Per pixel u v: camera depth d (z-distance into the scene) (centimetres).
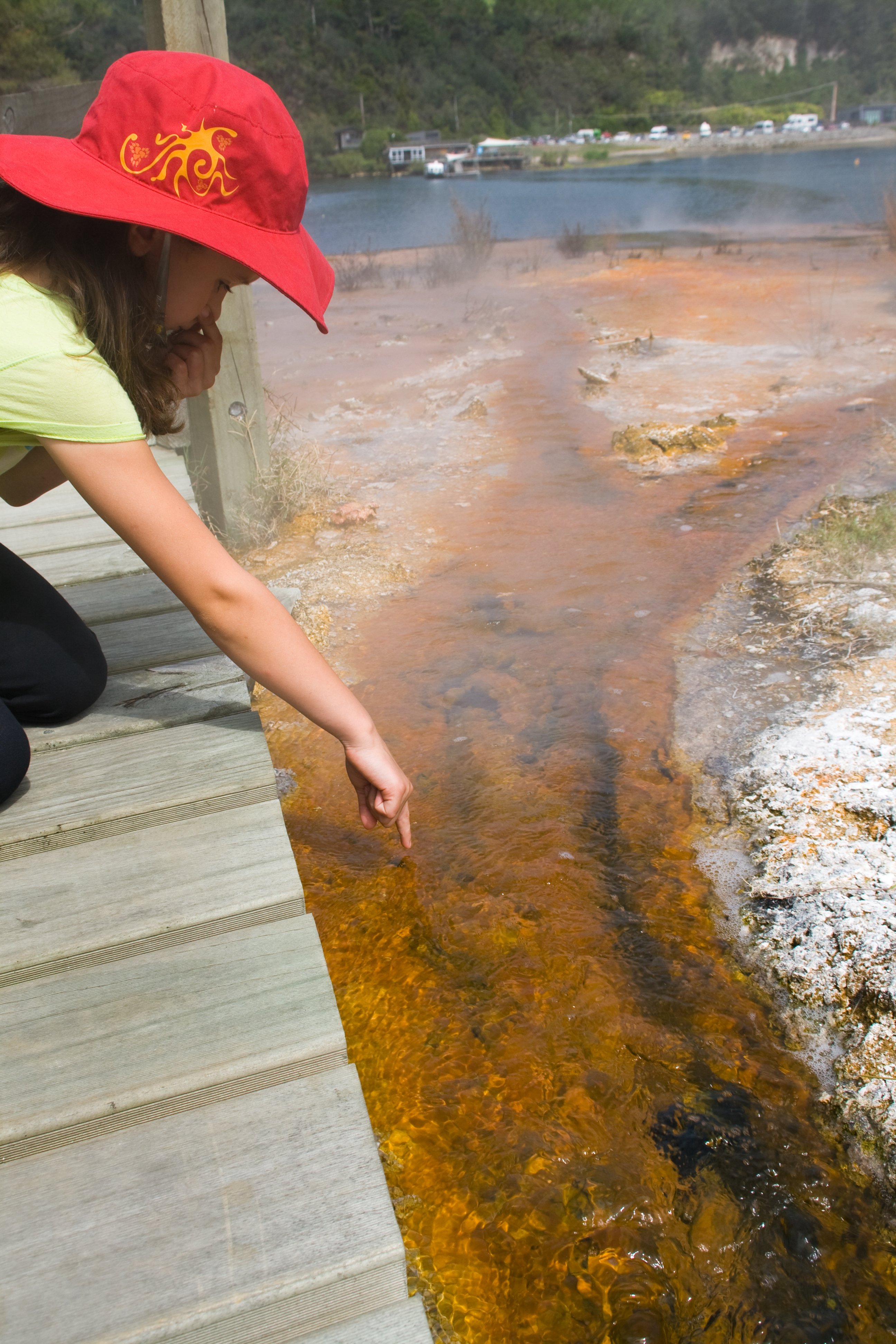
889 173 3148
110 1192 104
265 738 174
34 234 116
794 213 2025
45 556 271
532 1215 166
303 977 128
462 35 10988
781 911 224
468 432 597
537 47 11738
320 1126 111
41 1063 117
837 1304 153
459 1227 165
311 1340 99
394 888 241
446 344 878
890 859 230
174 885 142
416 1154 177
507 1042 198
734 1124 180
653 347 782
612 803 266
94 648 178
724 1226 164
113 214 110
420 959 220
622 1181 171
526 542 432
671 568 397
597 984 210
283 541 447
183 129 111
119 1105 111
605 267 1314
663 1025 200
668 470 507
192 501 336
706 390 646
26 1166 108
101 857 149
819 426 555
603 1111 183
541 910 231
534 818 262
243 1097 115
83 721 179
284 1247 98
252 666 127
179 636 214
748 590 373
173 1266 97
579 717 304
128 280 121
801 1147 175
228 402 427
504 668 333
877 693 295
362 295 1244
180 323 129
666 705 307
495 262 1449
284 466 461
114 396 115
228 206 114
